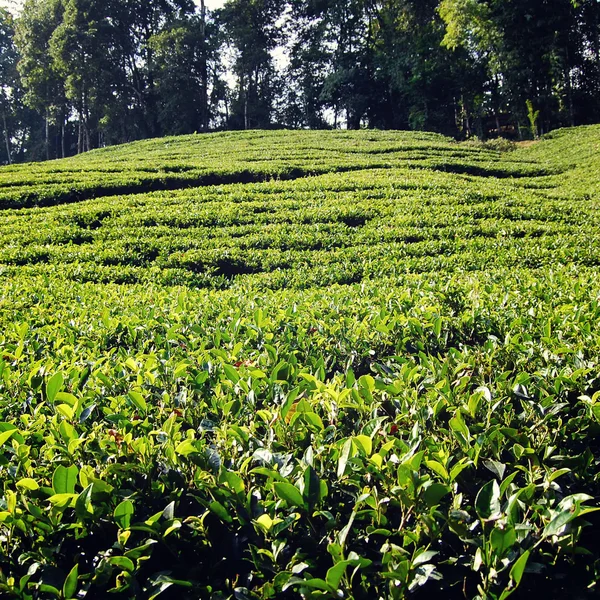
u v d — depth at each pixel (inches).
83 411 123.7
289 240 491.2
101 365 167.2
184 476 109.3
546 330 174.1
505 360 161.8
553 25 1574.8
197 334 196.5
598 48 1694.1
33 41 2175.2
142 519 99.8
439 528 97.1
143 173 835.4
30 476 106.4
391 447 107.0
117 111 2209.6
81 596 86.0
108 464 107.7
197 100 2239.2
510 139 1887.3
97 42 2065.7
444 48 1809.8
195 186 807.7
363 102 2092.8
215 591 91.7
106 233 523.5
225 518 97.6
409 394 135.3
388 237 491.8
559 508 91.2
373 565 94.0
